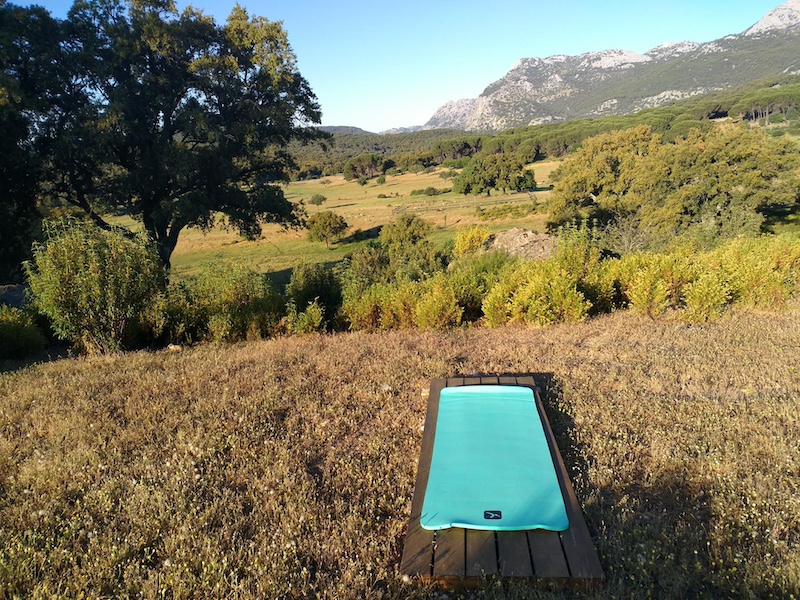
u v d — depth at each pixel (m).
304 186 129.50
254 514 4.28
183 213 26.25
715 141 33.31
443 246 33.50
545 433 5.12
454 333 10.27
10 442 5.77
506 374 7.38
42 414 6.54
